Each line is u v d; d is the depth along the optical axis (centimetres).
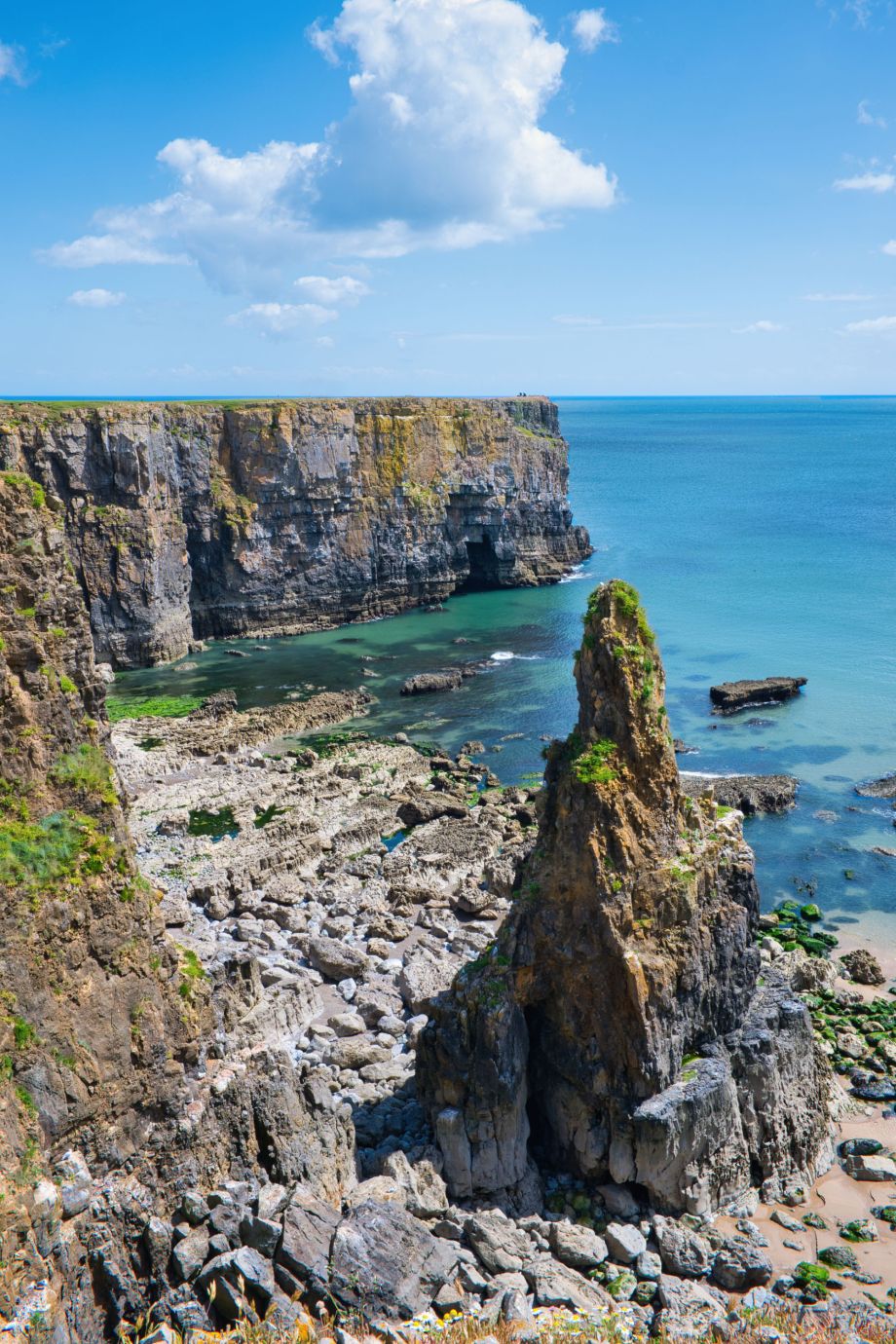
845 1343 3025
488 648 14325
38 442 12344
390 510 16375
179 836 8069
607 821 3841
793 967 6044
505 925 4006
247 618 15200
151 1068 3134
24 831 3016
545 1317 3119
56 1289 2580
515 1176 3847
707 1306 3331
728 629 14450
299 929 6425
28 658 3084
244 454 14912
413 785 9050
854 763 9744
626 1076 3819
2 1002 2808
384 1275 3052
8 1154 2644
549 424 19550
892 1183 4131
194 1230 3081
